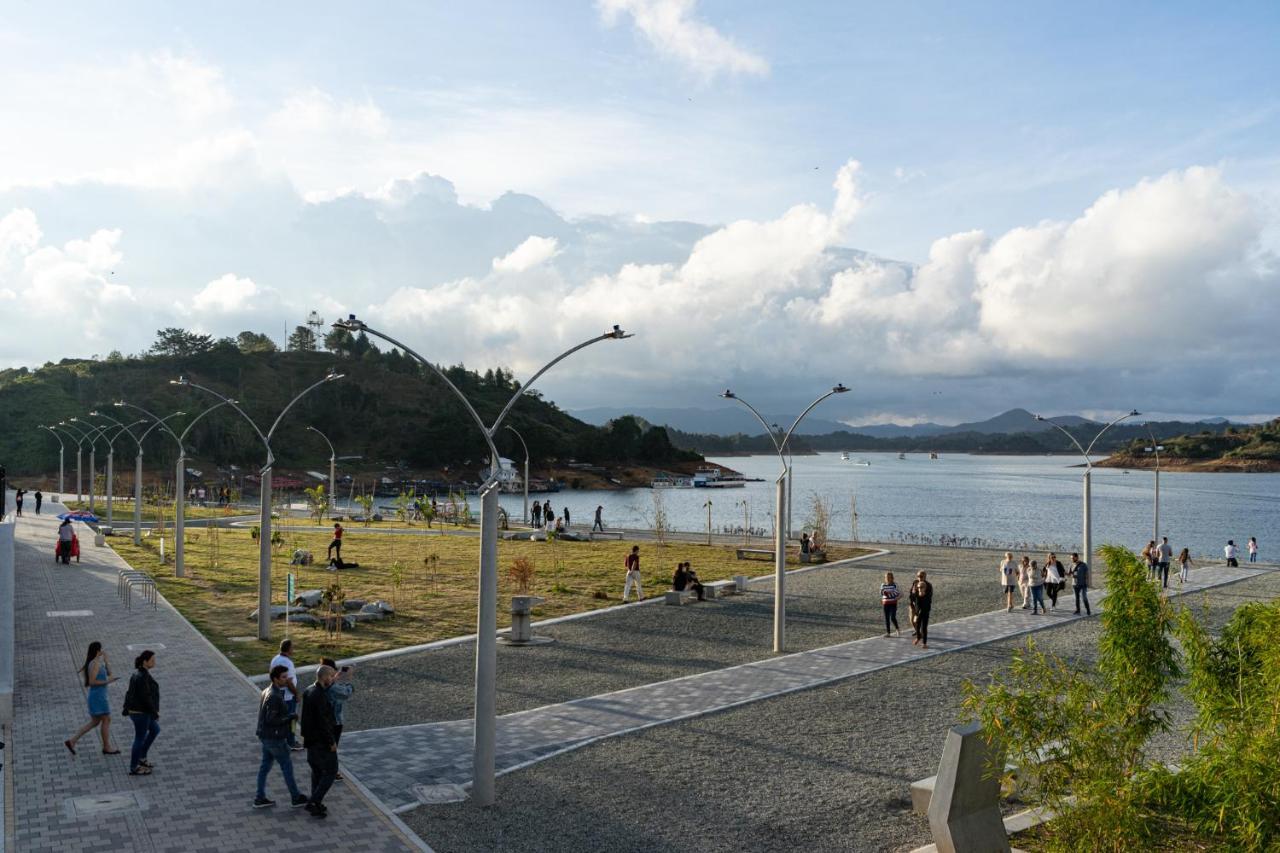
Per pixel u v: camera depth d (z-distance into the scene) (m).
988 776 11.16
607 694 19.72
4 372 159.62
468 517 70.19
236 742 15.66
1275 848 8.80
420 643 24.92
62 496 95.75
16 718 17.00
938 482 192.88
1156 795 10.18
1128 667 11.25
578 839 12.05
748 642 25.45
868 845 12.02
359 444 174.25
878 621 28.81
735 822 12.72
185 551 46.69
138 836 11.70
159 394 160.75
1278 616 10.56
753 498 140.12
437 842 11.88
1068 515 101.06
